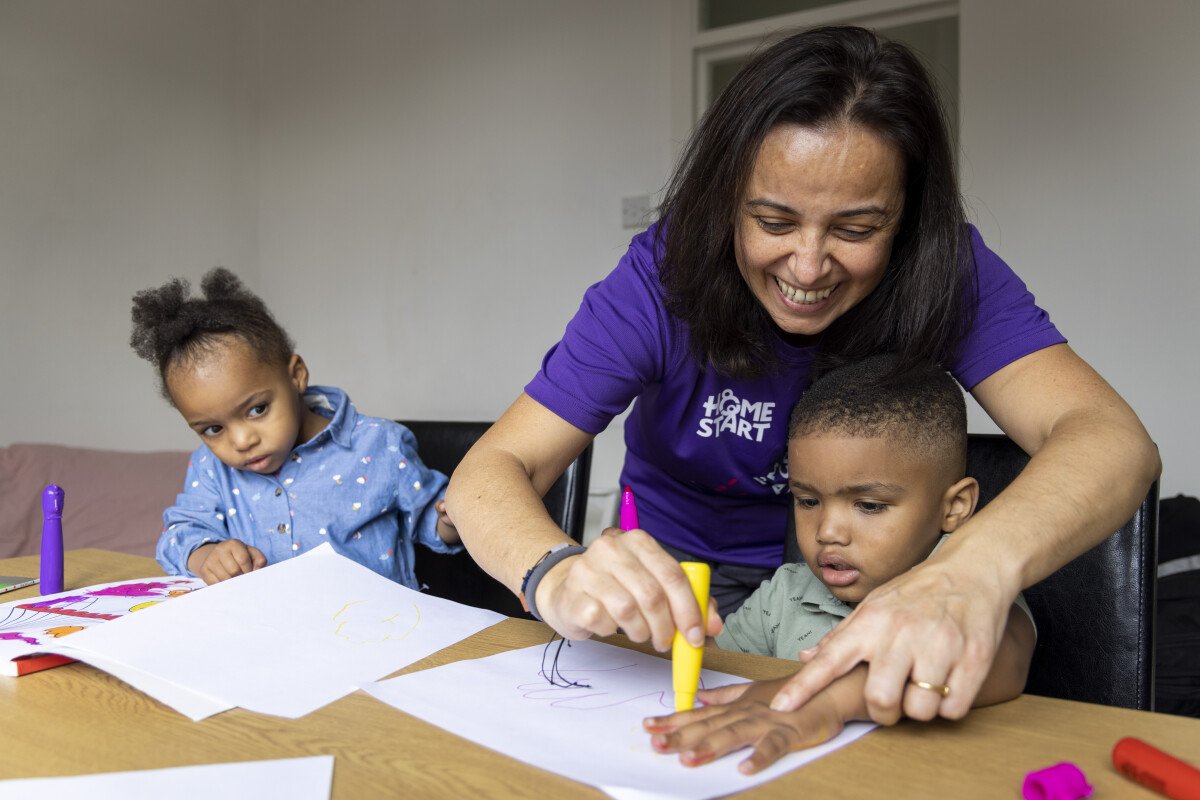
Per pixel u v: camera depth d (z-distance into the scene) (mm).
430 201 3664
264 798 497
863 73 788
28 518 2639
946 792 501
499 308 3523
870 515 936
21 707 647
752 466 1145
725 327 972
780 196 800
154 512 2768
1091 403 841
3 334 3064
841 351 1006
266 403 1259
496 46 3475
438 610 869
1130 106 2484
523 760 546
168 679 681
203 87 3803
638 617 604
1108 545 871
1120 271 2518
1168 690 1768
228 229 3928
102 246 3387
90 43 3355
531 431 943
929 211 874
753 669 715
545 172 3387
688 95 3064
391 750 564
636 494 1311
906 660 575
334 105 3879
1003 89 2641
